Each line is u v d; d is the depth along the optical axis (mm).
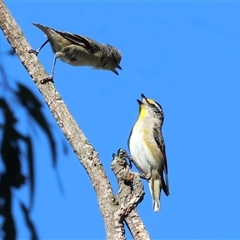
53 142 6258
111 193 11234
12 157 5930
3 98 5984
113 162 11531
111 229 10984
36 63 12625
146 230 11250
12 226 5770
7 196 5809
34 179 5953
